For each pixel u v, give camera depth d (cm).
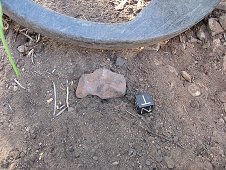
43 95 22
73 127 21
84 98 22
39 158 20
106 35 21
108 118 21
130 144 21
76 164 20
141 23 22
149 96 22
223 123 22
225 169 21
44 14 21
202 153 21
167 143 21
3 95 22
